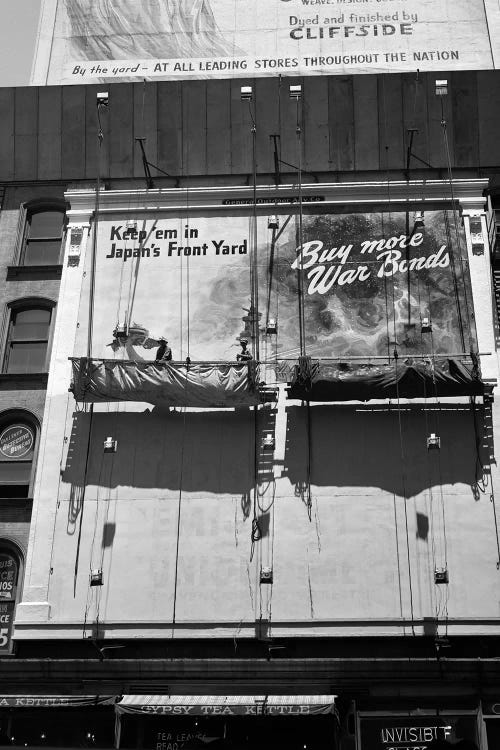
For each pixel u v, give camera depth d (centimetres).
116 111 3884
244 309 3553
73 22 4538
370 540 3189
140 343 3528
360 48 4353
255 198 3594
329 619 3086
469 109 3791
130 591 3169
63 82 4362
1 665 3092
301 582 3145
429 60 4297
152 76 4350
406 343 3459
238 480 3306
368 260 3594
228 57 4381
